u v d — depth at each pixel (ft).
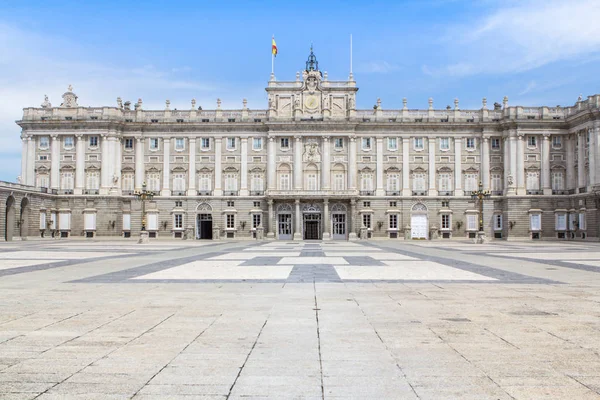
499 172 313.73
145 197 255.50
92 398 26.27
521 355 33.99
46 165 314.55
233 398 26.48
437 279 77.30
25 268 96.12
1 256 132.36
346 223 310.86
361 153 315.37
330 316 47.21
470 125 313.32
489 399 26.27
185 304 53.88
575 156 302.25
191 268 97.04
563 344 36.81
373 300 56.54
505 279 77.30
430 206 313.73
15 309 50.85
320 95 314.35
